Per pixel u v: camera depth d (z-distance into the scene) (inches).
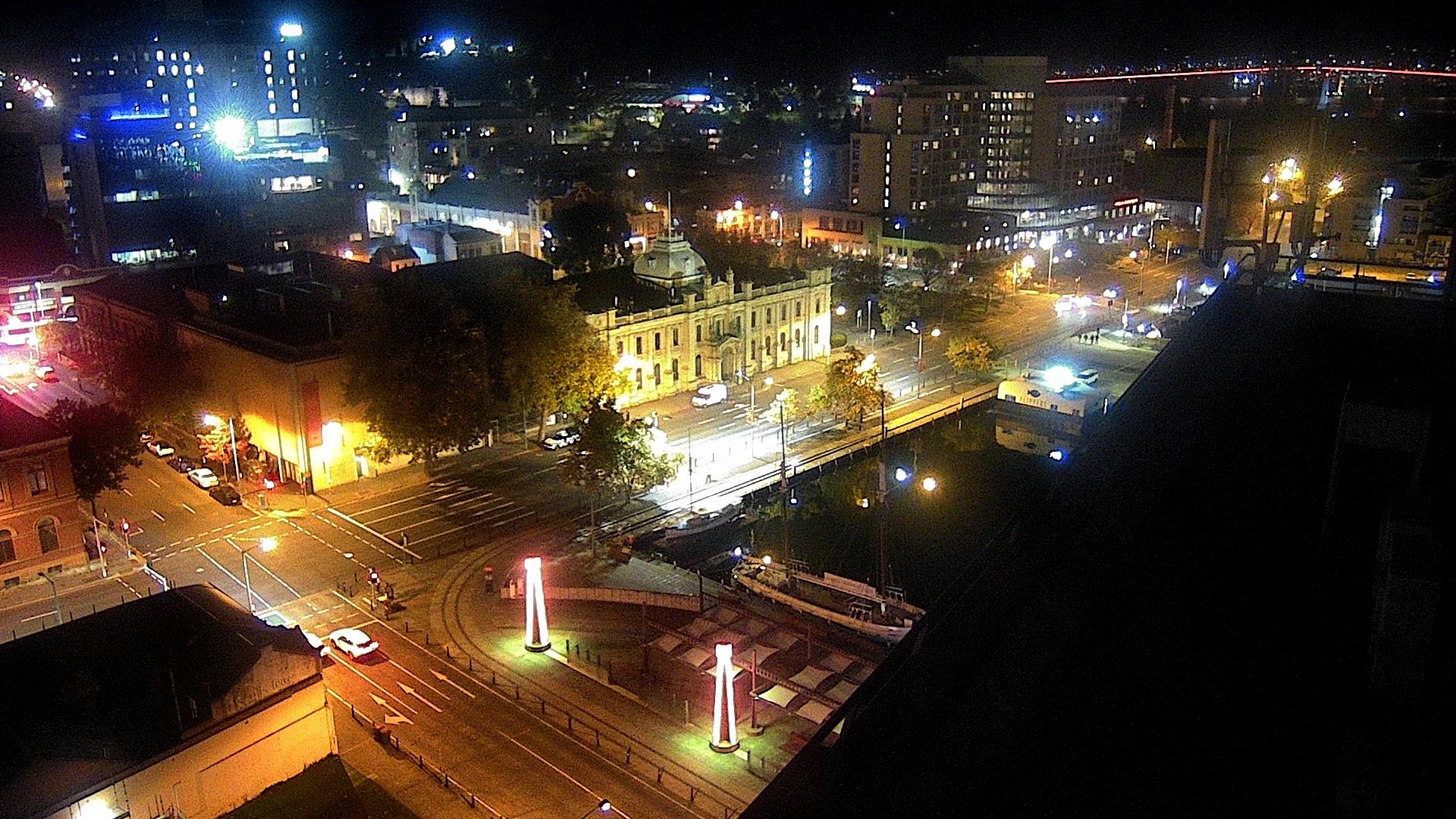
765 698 2458.2
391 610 3026.6
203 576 3250.5
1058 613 618.2
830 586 3117.6
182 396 4143.7
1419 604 468.1
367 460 4030.5
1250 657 553.3
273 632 2283.5
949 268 7347.4
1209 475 829.8
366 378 3782.0
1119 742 498.6
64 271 5821.9
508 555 3378.4
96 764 1930.4
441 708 2576.3
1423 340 1251.2
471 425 3924.7
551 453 4271.7
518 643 2876.5
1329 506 681.0
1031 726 510.6
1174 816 438.3
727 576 3341.5
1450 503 524.4
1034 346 5890.8
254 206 6948.8
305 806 2165.4
